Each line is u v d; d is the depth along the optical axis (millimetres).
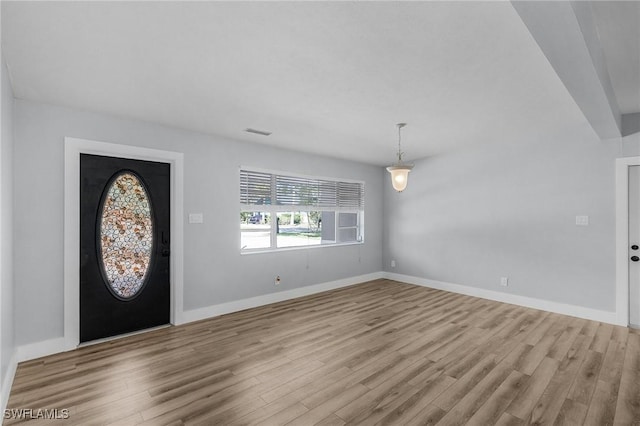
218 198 4020
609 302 3688
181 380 2414
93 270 3195
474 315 3971
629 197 3617
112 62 2150
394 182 3768
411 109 3080
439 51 2014
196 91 2637
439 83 2494
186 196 3738
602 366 2613
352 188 5891
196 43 1919
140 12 1613
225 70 2275
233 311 4141
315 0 1525
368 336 3291
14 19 1653
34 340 2801
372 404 2105
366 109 3072
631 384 2334
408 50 2002
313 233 5422
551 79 2420
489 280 4727
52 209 2906
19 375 2484
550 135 4109
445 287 5277
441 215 5332
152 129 3490
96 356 2830
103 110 3080
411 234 5812
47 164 2883
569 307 3971
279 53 2043
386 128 3727
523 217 4367
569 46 1684
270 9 1598
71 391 2264
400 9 1597
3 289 2076
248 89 2605
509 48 1972
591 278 3814
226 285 4090
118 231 3361
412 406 2082
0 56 1885
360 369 2582
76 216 3039
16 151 2729
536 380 2396
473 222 4906
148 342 3143
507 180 4508
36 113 2836
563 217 4023
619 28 2037
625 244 3586
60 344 2926
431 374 2494
